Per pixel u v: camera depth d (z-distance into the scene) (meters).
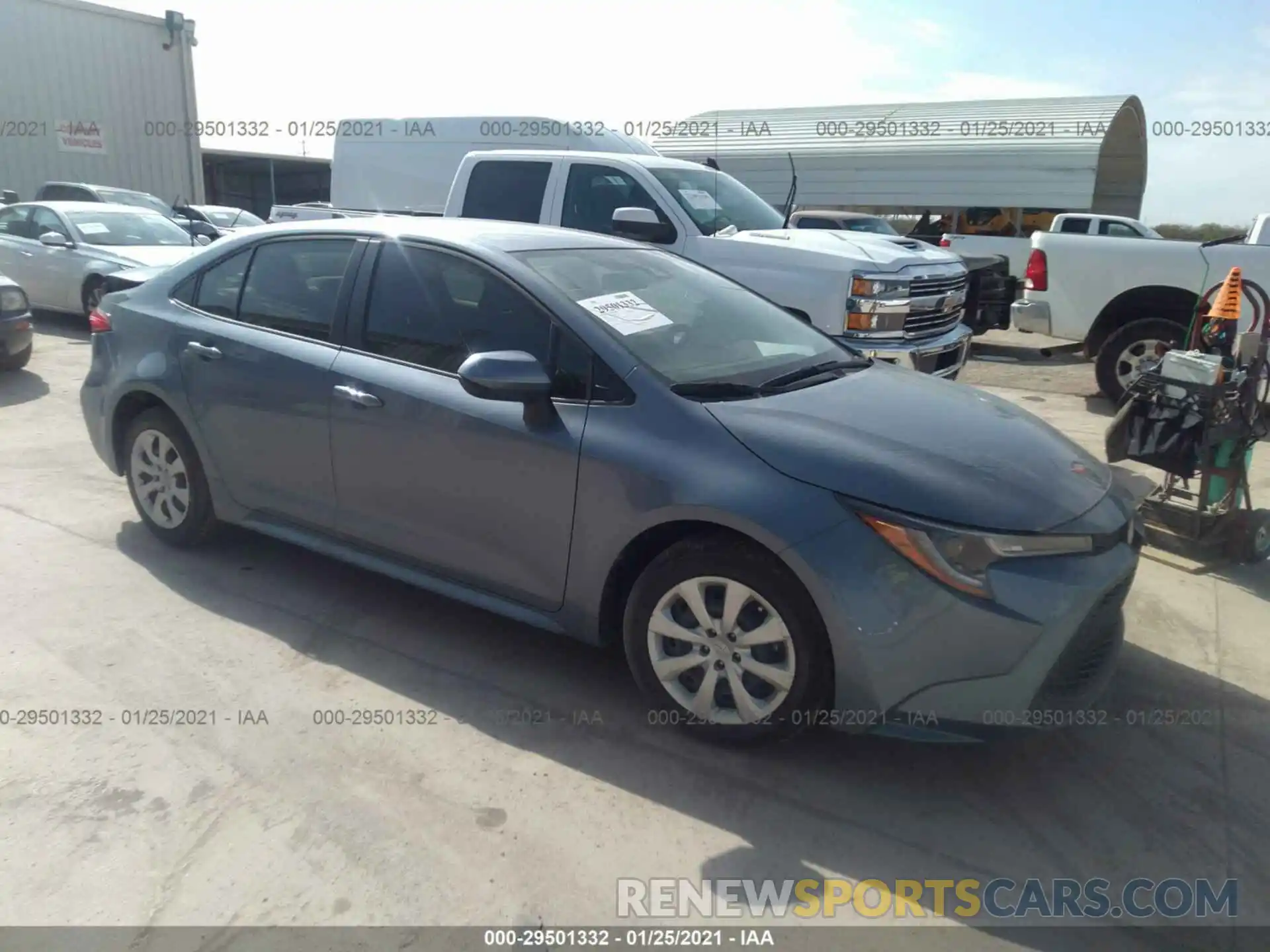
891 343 6.45
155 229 12.08
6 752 3.09
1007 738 2.87
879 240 7.31
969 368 11.34
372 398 3.72
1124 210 27.83
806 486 2.92
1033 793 3.07
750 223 7.52
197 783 2.97
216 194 33.28
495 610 3.59
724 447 3.06
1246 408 4.89
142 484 4.71
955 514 2.83
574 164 7.42
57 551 4.66
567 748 3.21
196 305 4.47
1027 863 2.75
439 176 9.98
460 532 3.59
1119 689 3.72
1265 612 4.43
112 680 3.54
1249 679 3.82
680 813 2.90
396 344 3.79
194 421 4.35
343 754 3.13
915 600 2.79
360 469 3.81
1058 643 2.82
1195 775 3.18
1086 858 2.78
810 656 2.92
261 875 2.60
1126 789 3.10
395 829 2.79
